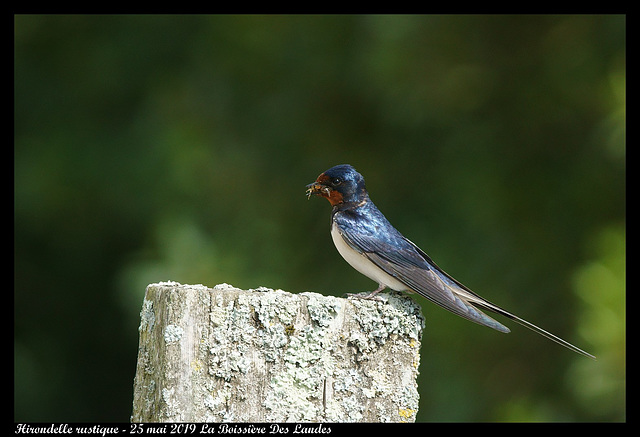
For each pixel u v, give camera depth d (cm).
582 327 1148
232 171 1448
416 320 621
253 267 1380
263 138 1468
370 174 1419
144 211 1473
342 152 1445
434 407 1314
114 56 1553
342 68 1430
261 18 1459
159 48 1537
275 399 578
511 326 1324
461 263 1332
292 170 1456
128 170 1480
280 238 1416
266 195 1451
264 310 584
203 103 1488
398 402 605
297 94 1463
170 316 577
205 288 600
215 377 573
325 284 1392
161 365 577
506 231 1349
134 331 1330
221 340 577
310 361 588
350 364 600
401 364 612
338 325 600
